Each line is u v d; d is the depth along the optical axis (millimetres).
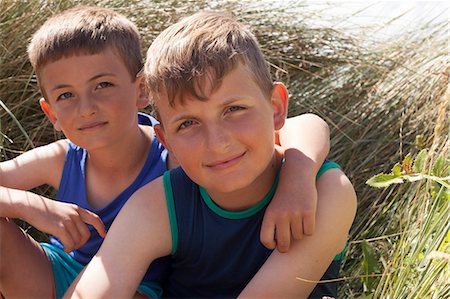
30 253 1940
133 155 2080
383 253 2006
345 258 2199
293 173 1644
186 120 1590
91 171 2119
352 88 3033
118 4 3064
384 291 1633
